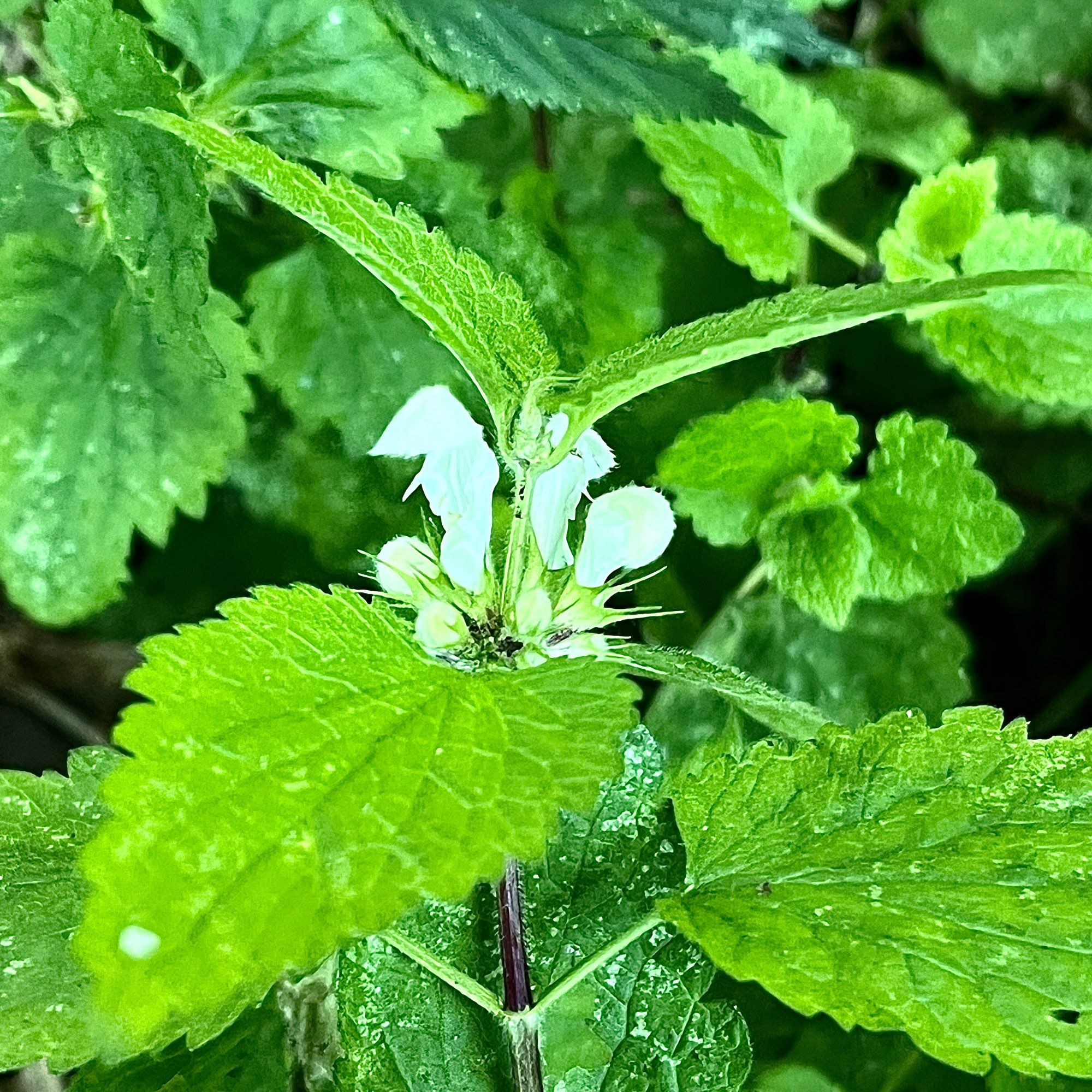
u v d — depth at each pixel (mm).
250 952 77
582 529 152
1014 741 127
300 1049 164
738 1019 153
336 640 99
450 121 198
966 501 202
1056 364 210
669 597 254
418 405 124
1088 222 255
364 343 217
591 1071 150
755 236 224
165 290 171
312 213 98
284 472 239
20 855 145
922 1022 107
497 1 171
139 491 204
